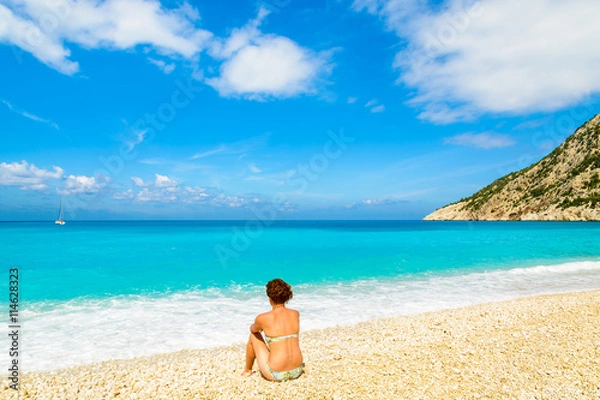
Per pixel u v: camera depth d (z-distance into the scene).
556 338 8.19
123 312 12.07
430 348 7.80
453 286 16.58
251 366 6.30
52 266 22.23
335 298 14.17
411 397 5.23
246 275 19.34
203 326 10.58
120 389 6.07
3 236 50.56
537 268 21.55
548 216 114.25
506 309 11.65
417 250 31.80
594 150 116.75
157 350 8.66
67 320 11.12
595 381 5.76
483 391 5.45
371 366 6.60
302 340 8.98
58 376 6.95
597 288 16.12
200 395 5.50
